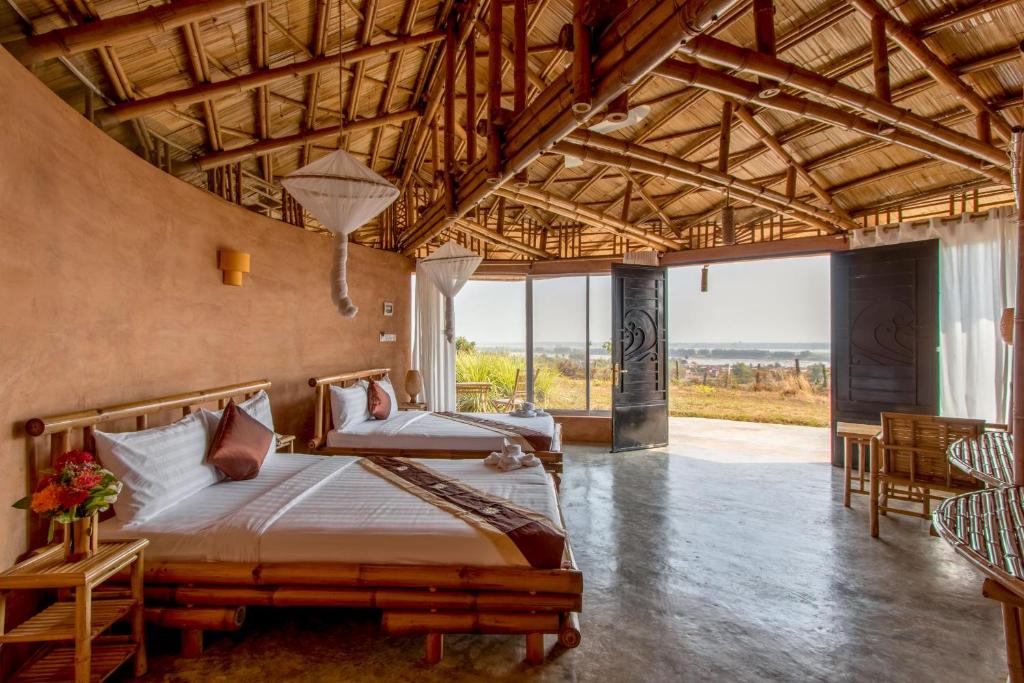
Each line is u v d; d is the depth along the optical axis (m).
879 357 5.42
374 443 4.45
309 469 3.32
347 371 5.59
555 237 7.46
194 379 3.46
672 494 4.66
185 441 2.86
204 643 2.37
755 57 2.15
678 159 3.86
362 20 3.65
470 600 2.20
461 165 4.09
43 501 1.80
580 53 2.13
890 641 2.37
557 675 2.13
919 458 3.53
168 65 3.15
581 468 5.64
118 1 2.54
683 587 2.88
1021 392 2.06
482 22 3.70
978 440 3.07
